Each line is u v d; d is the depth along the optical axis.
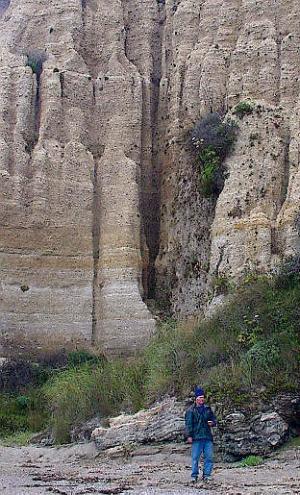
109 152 47.59
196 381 25.05
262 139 41.69
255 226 39.12
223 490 16.47
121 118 48.50
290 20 45.41
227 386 23.69
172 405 24.88
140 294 44.41
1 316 43.09
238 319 27.59
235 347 25.91
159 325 41.62
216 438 22.89
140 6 52.84
